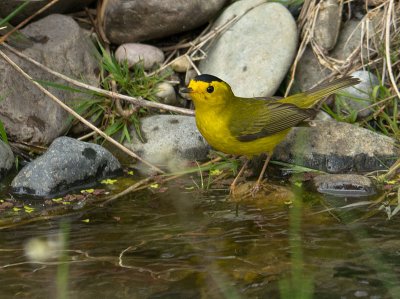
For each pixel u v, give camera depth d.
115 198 10.73
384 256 8.62
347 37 13.59
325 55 13.34
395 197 10.58
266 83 12.69
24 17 12.93
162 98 13.01
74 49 12.77
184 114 12.67
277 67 12.79
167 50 13.71
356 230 9.42
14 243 9.19
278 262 8.57
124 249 8.96
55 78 12.38
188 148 12.12
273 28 13.12
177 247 9.02
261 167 11.80
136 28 13.23
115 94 11.82
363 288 7.87
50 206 10.45
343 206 10.30
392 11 13.27
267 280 8.12
